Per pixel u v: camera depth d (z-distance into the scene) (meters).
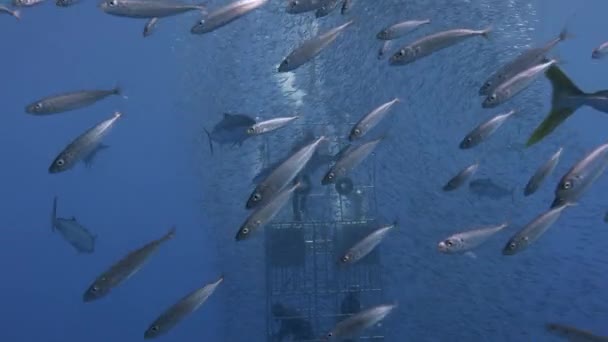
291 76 14.79
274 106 15.07
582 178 3.95
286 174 4.21
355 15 12.49
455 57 13.32
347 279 11.27
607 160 3.93
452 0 12.18
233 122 8.48
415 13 12.20
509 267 14.40
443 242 4.73
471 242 4.77
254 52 15.39
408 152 14.27
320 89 14.45
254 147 15.57
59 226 8.00
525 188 4.68
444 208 14.26
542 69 4.41
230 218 17.27
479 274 14.63
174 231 4.21
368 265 11.16
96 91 4.89
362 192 11.66
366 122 5.02
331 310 11.20
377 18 12.42
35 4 6.00
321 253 11.21
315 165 9.70
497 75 4.62
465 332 15.05
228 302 16.81
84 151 4.52
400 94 14.14
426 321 15.08
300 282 11.23
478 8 12.22
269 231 11.05
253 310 16.62
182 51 17.11
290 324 10.92
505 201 13.67
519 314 14.89
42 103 4.75
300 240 10.98
